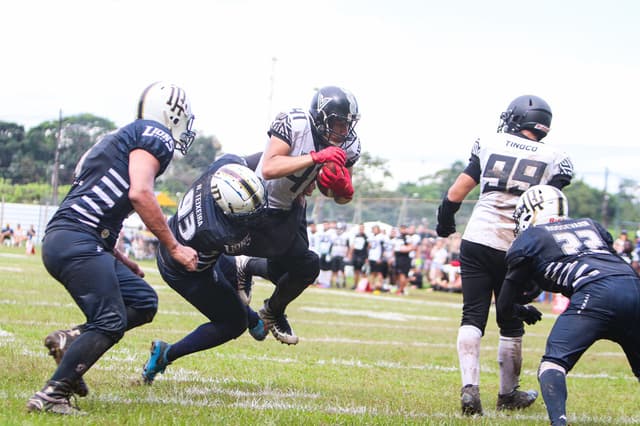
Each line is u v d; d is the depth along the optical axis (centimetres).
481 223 1869
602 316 1516
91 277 1453
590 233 1636
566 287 1595
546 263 1612
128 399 1633
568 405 2067
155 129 1502
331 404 1773
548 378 1498
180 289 1797
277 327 2070
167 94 1546
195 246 1702
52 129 13788
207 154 16188
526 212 1708
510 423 1678
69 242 1462
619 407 2098
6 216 12975
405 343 3341
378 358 2772
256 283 7588
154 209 1458
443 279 8469
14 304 3394
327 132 1673
